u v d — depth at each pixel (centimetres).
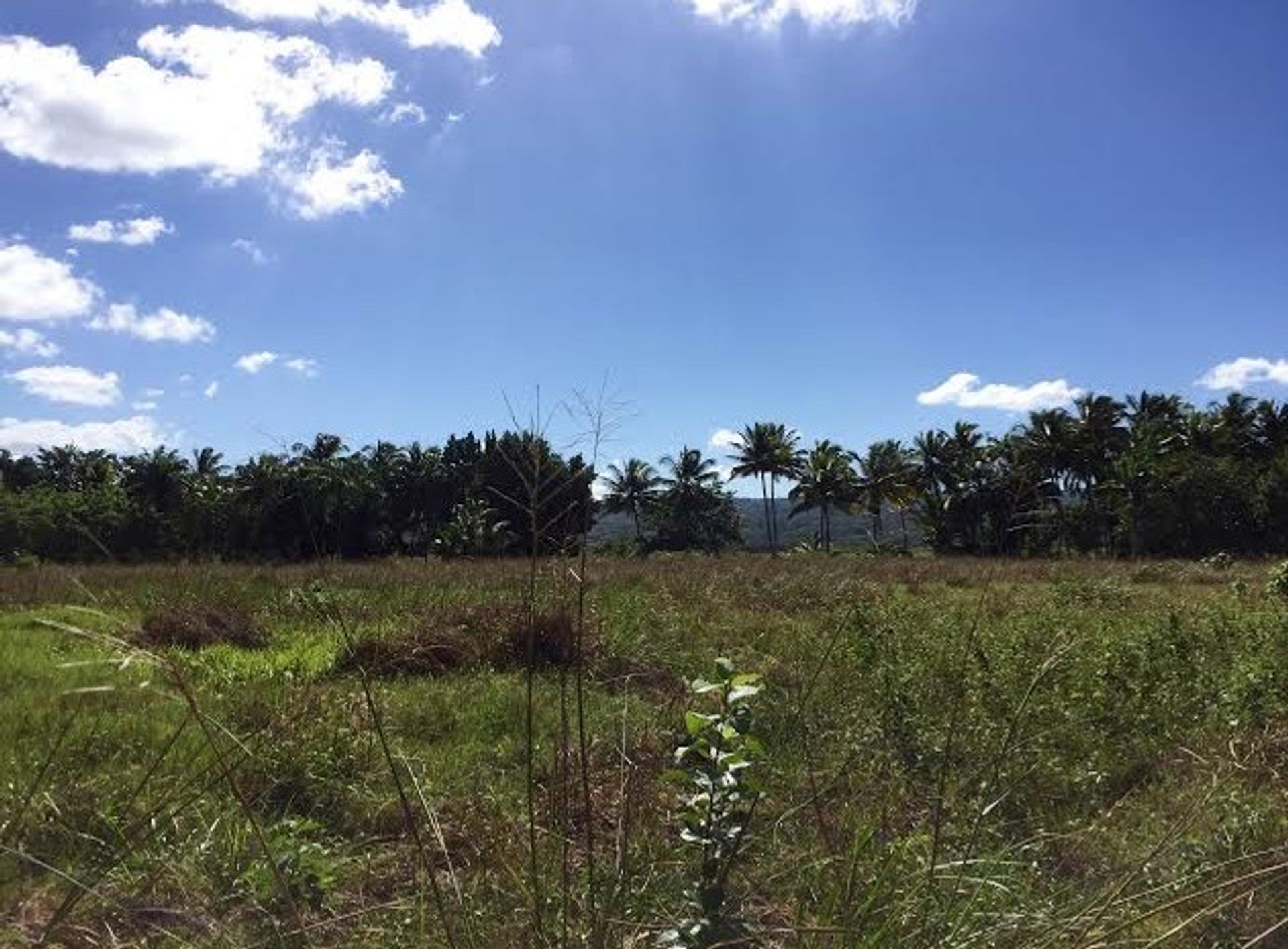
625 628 1023
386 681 823
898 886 337
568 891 278
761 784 287
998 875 377
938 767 525
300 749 534
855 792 469
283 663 900
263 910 330
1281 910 363
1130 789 548
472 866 377
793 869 362
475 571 1741
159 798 411
